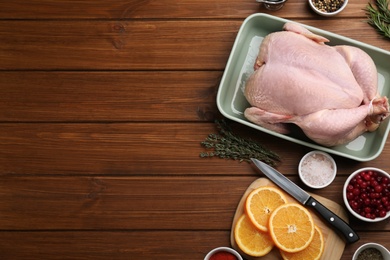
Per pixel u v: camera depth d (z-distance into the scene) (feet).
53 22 5.13
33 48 5.13
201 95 5.01
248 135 4.95
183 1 5.07
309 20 5.00
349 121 4.48
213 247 4.92
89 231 4.99
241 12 5.04
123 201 4.99
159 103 5.03
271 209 4.74
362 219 4.66
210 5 5.06
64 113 5.08
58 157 5.05
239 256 4.73
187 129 5.00
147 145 5.02
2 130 5.09
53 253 4.99
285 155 4.90
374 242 4.82
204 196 4.95
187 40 5.06
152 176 4.99
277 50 4.60
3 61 5.13
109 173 5.02
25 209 5.03
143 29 5.08
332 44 4.84
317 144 4.76
